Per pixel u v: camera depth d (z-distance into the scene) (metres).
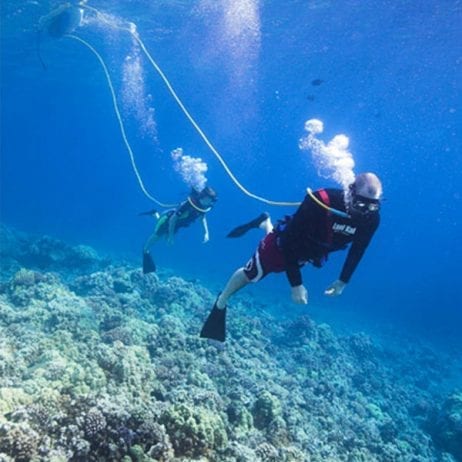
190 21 24.20
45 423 5.32
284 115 63.66
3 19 25.75
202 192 9.73
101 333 11.00
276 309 27.27
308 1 20.16
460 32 21.98
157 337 11.27
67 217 55.94
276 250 4.12
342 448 10.80
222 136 121.69
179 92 52.41
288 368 14.66
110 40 29.06
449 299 60.06
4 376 7.23
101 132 133.38
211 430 6.08
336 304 36.38
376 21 22.00
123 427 5.32
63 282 16.58
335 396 13.86
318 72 34.38
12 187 97.19
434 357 26.23
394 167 106.25
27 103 78.12
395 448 12.02
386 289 56.34
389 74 32.00
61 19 14.49
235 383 10.46
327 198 3.71
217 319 4.63
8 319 10.34
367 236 3.80
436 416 15.49
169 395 8.30
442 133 54.03
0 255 20.77
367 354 20.89
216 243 61.31
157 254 39.00
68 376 7.21
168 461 5.24
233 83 43.28
